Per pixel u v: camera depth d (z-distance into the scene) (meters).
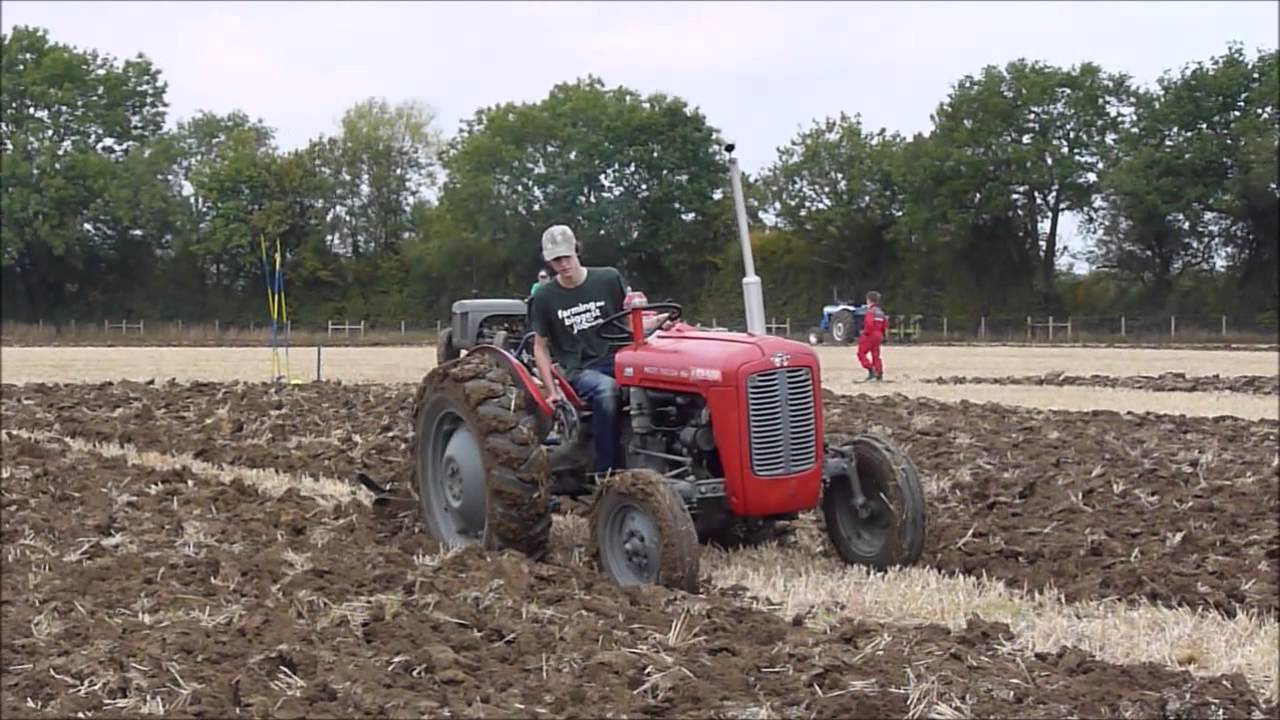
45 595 7.21
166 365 27.92
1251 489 11.09
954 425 15.36
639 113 53.16
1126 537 9.09
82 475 11.20
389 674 5.77
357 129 60.34
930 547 8.61
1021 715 5.37
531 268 55.28
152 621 6.69
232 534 8.75
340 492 10.77
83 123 57.59
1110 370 28.39
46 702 5.64
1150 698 5.61
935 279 55.09
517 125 53.78
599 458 8.02
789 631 6.46
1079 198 51.31
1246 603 7.29
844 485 8.12
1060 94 51.75
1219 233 49.00
